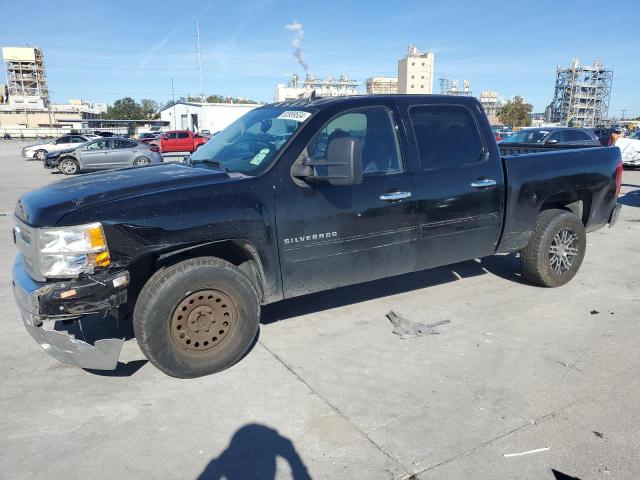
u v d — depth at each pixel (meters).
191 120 57.75
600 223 5.80
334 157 3.62
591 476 2.63
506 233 4.96
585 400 3.32
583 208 5.74
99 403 3.36
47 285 3.19
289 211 3.82
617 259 6.71
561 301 5.11
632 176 17.47
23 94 132.12
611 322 4.59
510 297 5.23
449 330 4.43
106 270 3.24
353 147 3.56
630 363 3.81
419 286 5.60
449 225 4.58
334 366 3.81
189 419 3.17
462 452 2.82
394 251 4.34
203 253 3.79
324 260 4.03
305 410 3.24
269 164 3.83
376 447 2.87
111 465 2.76
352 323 4.61
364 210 4.12
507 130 53.25
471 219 4.70
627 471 2.66
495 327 4.49
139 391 3.50
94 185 3.67
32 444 2.94
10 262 6.79
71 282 3.18
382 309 4.94
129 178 3.86
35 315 3.17
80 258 3.17
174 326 3.48
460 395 3.39
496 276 5.93
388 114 4.35
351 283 4.27
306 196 3.88
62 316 3.16
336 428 3.05
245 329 3.72
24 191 14.77
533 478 2.62
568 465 2.71
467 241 4.75
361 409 3.24
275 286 3.89
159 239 3.37
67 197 3.39
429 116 4.55
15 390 3.54
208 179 3.70
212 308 3.60
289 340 4.27
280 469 2.71
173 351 3.50
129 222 3.29
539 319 4.66
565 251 5.43
